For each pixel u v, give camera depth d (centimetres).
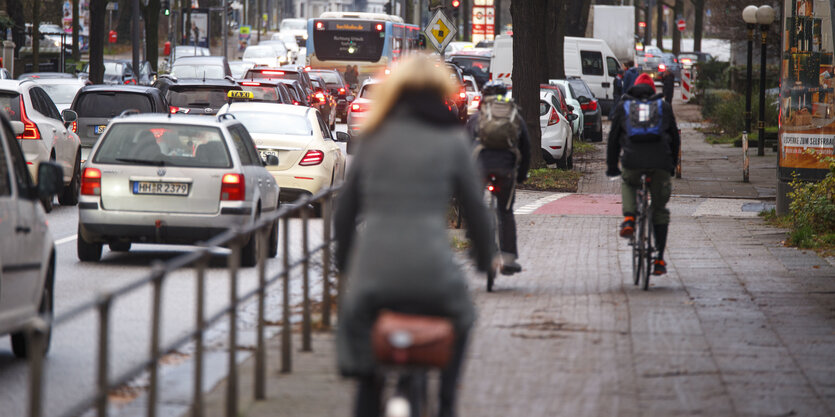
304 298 2453
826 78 4975
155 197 3938
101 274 3803
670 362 2362
